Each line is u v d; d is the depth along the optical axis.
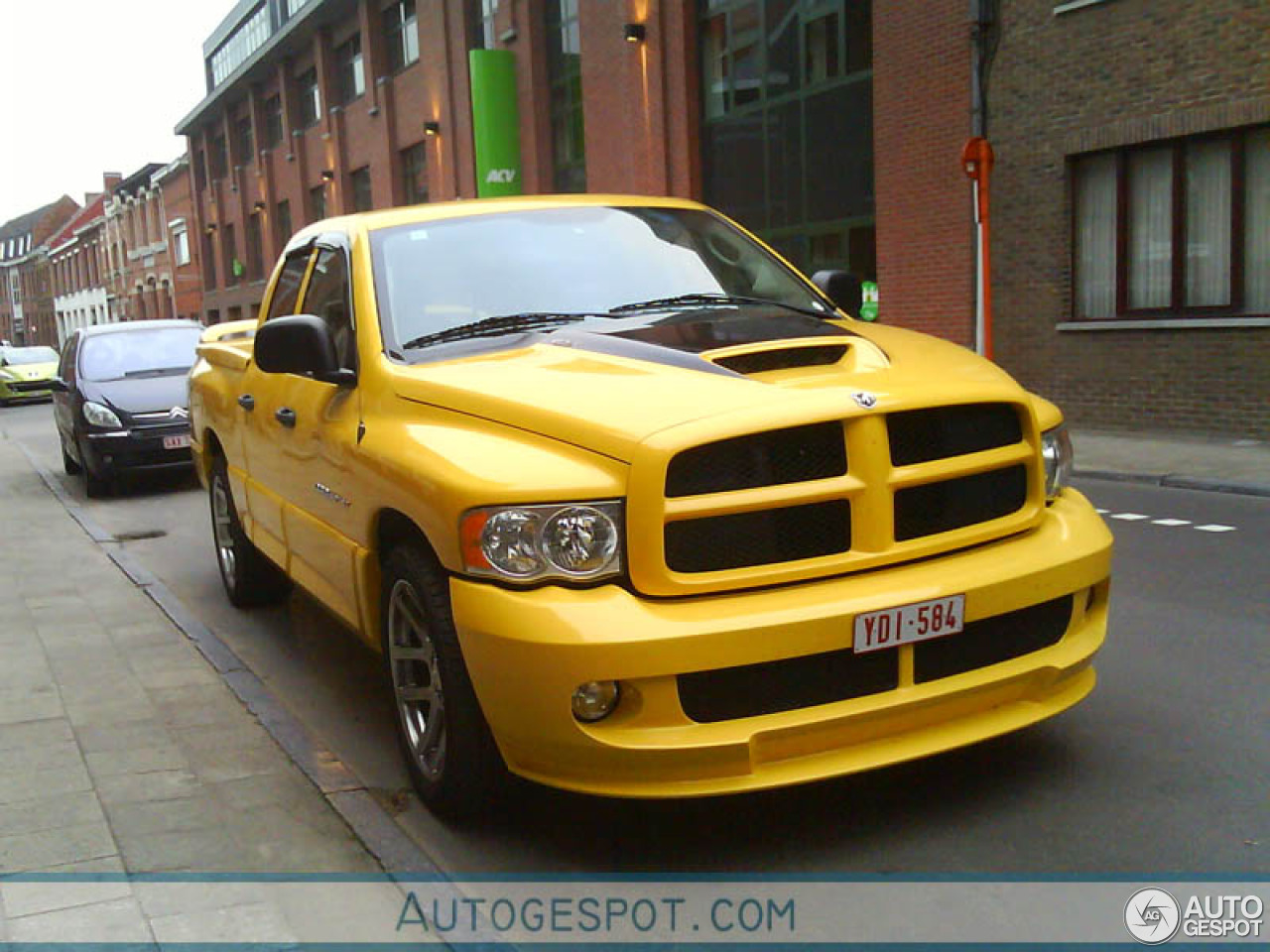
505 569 3.11
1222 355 11.84
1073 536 3.60
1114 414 12.98
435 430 3.58
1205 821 3.41
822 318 4.35
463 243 4.48
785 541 3.19
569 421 3.25
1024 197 13.60
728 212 19.16
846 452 3.24
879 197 15.49
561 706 3.02
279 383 5.09
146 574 7.61
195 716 4.66
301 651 5.71
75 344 13.54
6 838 3.55
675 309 4.27
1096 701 4.45
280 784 3.94
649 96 20.36
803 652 3.08
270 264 42.66
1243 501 8.79
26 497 12.76
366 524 3.86
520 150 25.55
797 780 3.12
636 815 3.63
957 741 3.30
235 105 45.03
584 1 22.33
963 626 3.28
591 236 4.62
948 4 14.12
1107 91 12.55
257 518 5.61
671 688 3.03
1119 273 12.89
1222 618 5.58
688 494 3.11
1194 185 12.15
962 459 3.41
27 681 5.22
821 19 16.69
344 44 34.62
